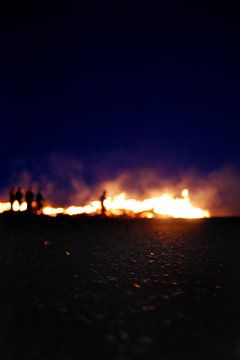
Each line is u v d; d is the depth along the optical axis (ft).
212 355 21.88
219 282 38.75
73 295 34.83
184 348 22.85
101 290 36.37
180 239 69.26
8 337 25.09
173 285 37.78
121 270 44.83
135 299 33.22
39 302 32.83
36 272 44.42
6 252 58.29
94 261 50.42
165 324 26.91
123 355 22.12
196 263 48.08
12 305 32.09
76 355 22.24
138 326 26.61
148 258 51.78
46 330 26.21
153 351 22.54
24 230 85.87
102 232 82.38
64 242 68.28
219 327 26.11
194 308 30.42
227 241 66.13
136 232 81.15
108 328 26.35
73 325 27.07
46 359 21.85
